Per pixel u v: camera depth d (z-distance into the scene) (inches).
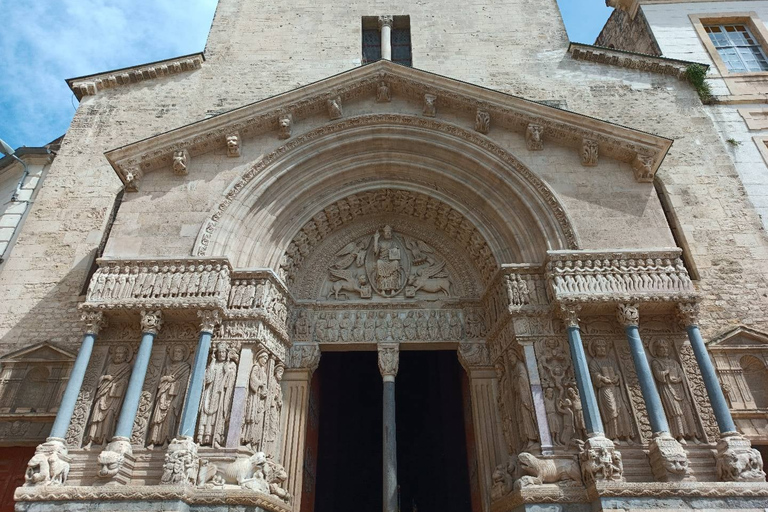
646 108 575.8
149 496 301.6
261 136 478.9
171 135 451.2
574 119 452.8
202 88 612.1
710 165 523.5
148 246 410.6
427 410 718.5
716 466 325.7
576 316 374.3
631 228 414.3
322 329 456.1
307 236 486.6
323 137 480.7
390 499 378.9
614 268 386.6
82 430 351.3
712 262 462.0
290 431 408.5
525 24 668.1
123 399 362.3
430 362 708.0
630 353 371.2
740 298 443.2
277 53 644.1
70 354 428.8
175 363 378.0
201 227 416.5
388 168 495.8
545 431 350.6
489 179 466.6
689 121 560.4
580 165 452.1
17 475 397.1
